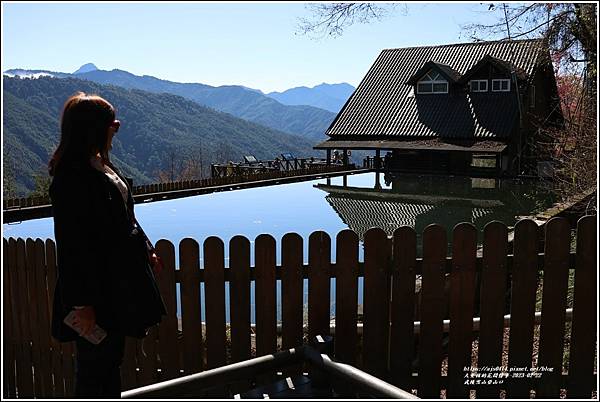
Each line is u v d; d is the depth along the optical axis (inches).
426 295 153.6
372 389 121.1
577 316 157.2
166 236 731.4
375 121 1424.7
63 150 105.0
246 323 157.4
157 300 114.8
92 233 103.5
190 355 159.9
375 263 153.9
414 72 1498.5
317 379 138.0
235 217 863.7
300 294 155.4
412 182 1291.8
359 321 192.2
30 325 175.0
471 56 1466.5
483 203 968.9
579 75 403.5
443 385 158.1
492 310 155.6
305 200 1038.4
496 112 1296.8
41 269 169.6
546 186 839.7
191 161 2906.0
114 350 113.1
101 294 105.4
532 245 154.3
